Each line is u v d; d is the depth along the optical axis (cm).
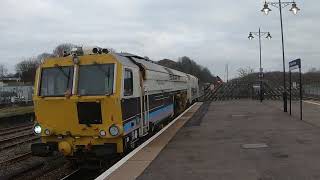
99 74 1330
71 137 1344
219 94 7081
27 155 1778
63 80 1351
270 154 1244
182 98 3200
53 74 1364
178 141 1577
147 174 1021
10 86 8456
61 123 1345
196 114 2950
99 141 1320
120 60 1359
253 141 1522
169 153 1313
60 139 1355
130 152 1395
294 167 1051
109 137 1296
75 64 1345
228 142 1516
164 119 2167
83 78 1338
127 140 1384
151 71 1780
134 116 1455
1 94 7125
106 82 1321
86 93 1326
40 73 1377
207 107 3834
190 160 1188
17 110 4584
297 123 2133
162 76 2086
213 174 1000
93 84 1329
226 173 1005
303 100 5106
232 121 2341
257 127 1984
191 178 968
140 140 1691
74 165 1403
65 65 1356
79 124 1326
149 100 1723
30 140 2308
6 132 2845
